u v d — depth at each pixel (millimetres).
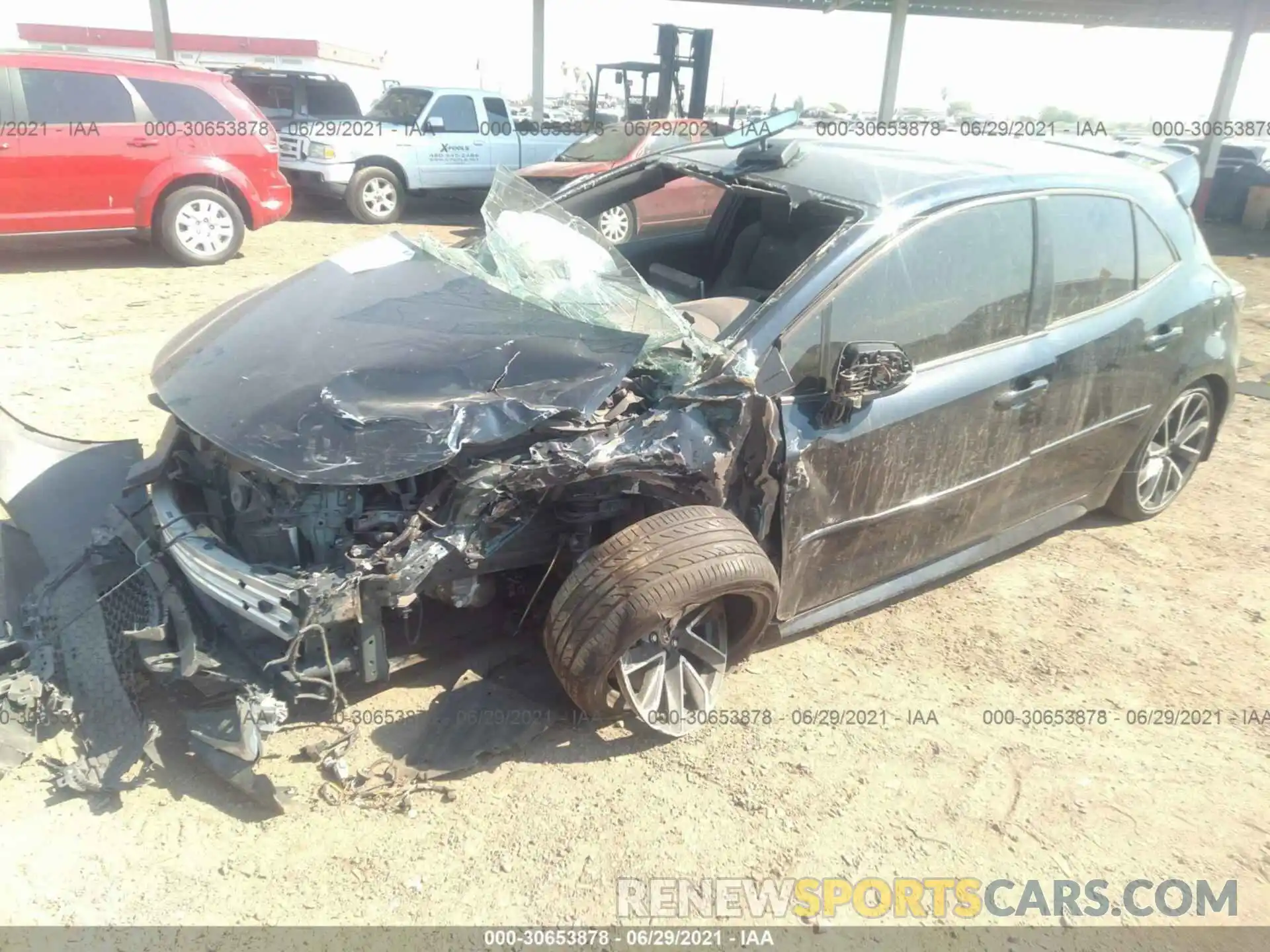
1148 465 4633
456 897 2439
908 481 3395
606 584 2709
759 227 4246
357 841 2584
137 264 9273
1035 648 3713
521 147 14047
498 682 3123
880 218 3293
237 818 2629
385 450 2590
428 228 13109
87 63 8508
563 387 2781
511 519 2783
